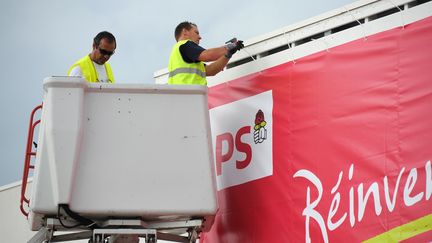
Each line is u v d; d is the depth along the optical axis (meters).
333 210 11.52
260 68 12.91
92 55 12.85
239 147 12.97
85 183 11.33
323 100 11.93
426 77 10.84
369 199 11.13
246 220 12.68
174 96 11.60
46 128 11.31
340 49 11.86
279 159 12.34
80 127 11.34
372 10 11.60
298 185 12.04
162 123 11.53
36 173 11.32
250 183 12.71
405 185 10.79
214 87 13.56
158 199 11.38
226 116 13.25
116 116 11.50
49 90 11.38
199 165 11.49
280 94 12.51
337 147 11.63
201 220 11.64
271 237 12.26
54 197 11.24
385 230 10.88
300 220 11.91
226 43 12.40
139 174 11.41
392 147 11.02
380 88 11.28
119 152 11.43
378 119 11.23
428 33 10.91
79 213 11.28
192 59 12.48
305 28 12.41
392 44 11.25
